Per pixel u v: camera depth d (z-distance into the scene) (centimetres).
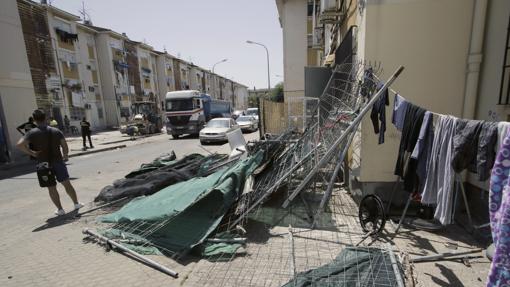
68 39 2556
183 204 386
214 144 1530
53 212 529
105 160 1137
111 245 373
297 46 2083
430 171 299
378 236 365
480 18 394
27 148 468
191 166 708
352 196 524
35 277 316
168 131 1897
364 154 456
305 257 322
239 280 289
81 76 2756
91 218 481
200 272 307
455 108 432
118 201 537
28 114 1334
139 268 325
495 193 192
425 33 421
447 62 424
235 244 354
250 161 483
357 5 494
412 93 434
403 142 328
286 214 451
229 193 399
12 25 1273
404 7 419
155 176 611
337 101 562
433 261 306
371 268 273
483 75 399
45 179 479
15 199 628
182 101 1845
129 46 3506
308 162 469
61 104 2431
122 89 3309
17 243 401
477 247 331
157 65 4334
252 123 2247
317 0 1409
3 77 1220
